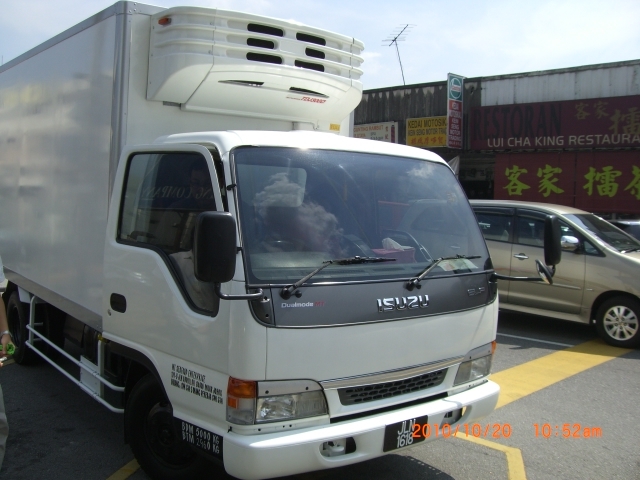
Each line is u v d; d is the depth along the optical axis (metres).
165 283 3.57
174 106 4.31
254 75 4.24
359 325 3.29
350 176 3.78
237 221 3.21
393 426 3.33
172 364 3.52
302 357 3.12
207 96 4.29
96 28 4.42
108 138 4.20
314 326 3.15
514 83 17.81
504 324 9.37
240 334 3.03
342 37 4.62
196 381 3.34
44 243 5.34
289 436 3.07
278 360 3.06
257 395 3.04
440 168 4.36
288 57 4.34
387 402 3.44
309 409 3.17
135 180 4.01
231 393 3.08
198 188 3.49
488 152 18.61
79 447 4.68
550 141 17.19
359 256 3.51
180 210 3.59
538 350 7.84
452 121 18.02
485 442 4.89
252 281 3.08
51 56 5.24
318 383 3.18
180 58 3.95
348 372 3.26
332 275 3.31
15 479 4.14
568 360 7.36
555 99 17.22
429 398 3.64
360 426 3.23
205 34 4.02
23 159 5.91
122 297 3.96
